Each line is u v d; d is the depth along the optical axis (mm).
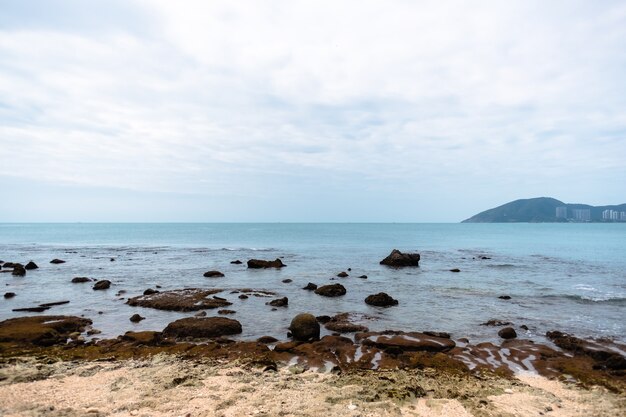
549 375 14492
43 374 13836
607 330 21375
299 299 29922
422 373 14281
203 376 13789
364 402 11602
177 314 24984
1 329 19578
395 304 28062
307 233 174375
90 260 59312
